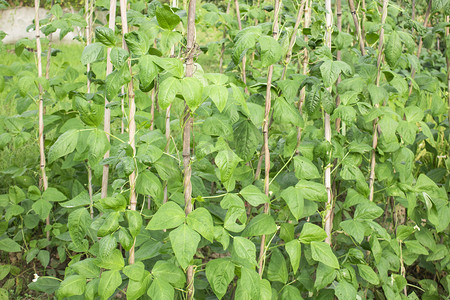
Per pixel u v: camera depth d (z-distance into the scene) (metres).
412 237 2.43
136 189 1.60
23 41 2.60
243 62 2.48
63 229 2.73
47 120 2.62
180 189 1.89
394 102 2.32
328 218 1.86
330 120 1.96
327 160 1.82
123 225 2.26
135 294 1.39
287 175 2.01
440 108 2.35
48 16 2.73
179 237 1.31
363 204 1.83
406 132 1.84
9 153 3.74
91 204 1.70
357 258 1.76
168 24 1.42
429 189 1.98
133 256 1.53
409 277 2.64
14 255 2.97
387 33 1.94
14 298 2.60
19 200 2.59
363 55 2.21
